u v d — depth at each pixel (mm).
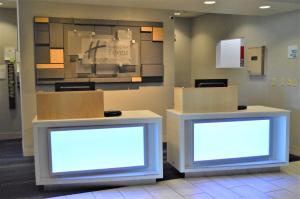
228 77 6840
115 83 5652
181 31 7918
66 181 3678
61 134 3648
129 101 5773
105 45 5492
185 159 4055
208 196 3494
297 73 5160
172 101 6051
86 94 3748
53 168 3670
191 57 8062
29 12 5102
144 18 5754
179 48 7926
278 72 5531
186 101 4031
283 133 4344
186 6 4898
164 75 5965
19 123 6738
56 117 3693
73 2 4730
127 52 5637
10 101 6613
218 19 7039
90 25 5391
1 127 6633
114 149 3789
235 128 4152
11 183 3957
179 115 3973
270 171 4340
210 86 4207
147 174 3844
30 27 5125
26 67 5152
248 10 5199
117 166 3816
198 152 4066
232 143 4164
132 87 5777
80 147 3705
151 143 3924
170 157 4371
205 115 4020
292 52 5219
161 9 5547
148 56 5797
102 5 5164
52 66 5234
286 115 4309
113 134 3768
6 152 5512
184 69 8031
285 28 5348
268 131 4301
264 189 3691
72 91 3773
